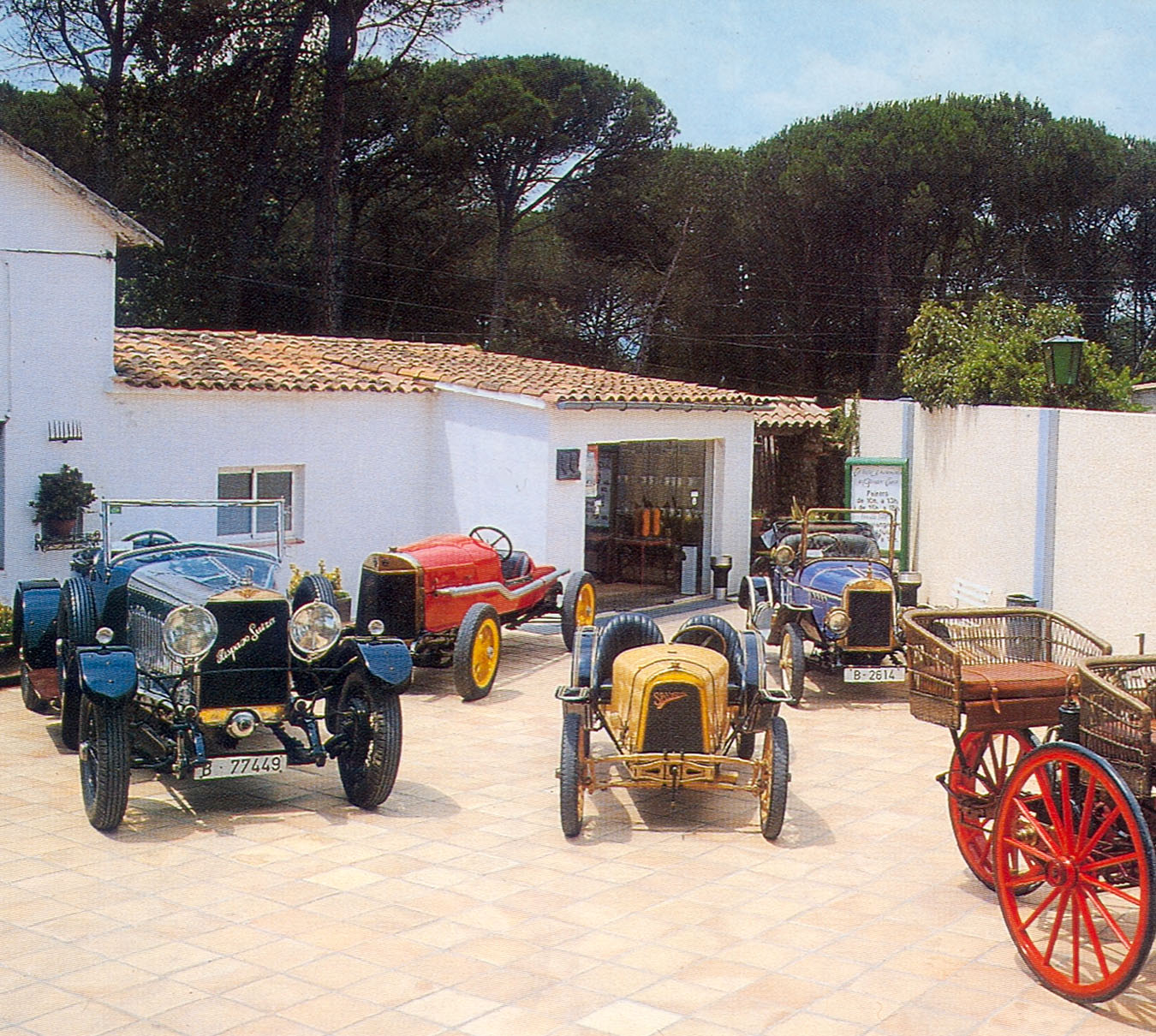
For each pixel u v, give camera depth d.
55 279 12.24
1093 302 34.81
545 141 34.94
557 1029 5.09
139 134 30.41
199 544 9.31
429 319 38.12
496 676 12.32
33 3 29.33
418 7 30.19
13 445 12.09
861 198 33.12
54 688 10.00
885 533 17.69
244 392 13.90
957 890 6.84
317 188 31.23
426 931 6.11
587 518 19.34
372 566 11.60
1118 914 6.60
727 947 5.97
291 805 8.22
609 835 7.70
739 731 8.21
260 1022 5.11
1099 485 12.22
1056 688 6.64
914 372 17.14
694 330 37.09
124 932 6.03
